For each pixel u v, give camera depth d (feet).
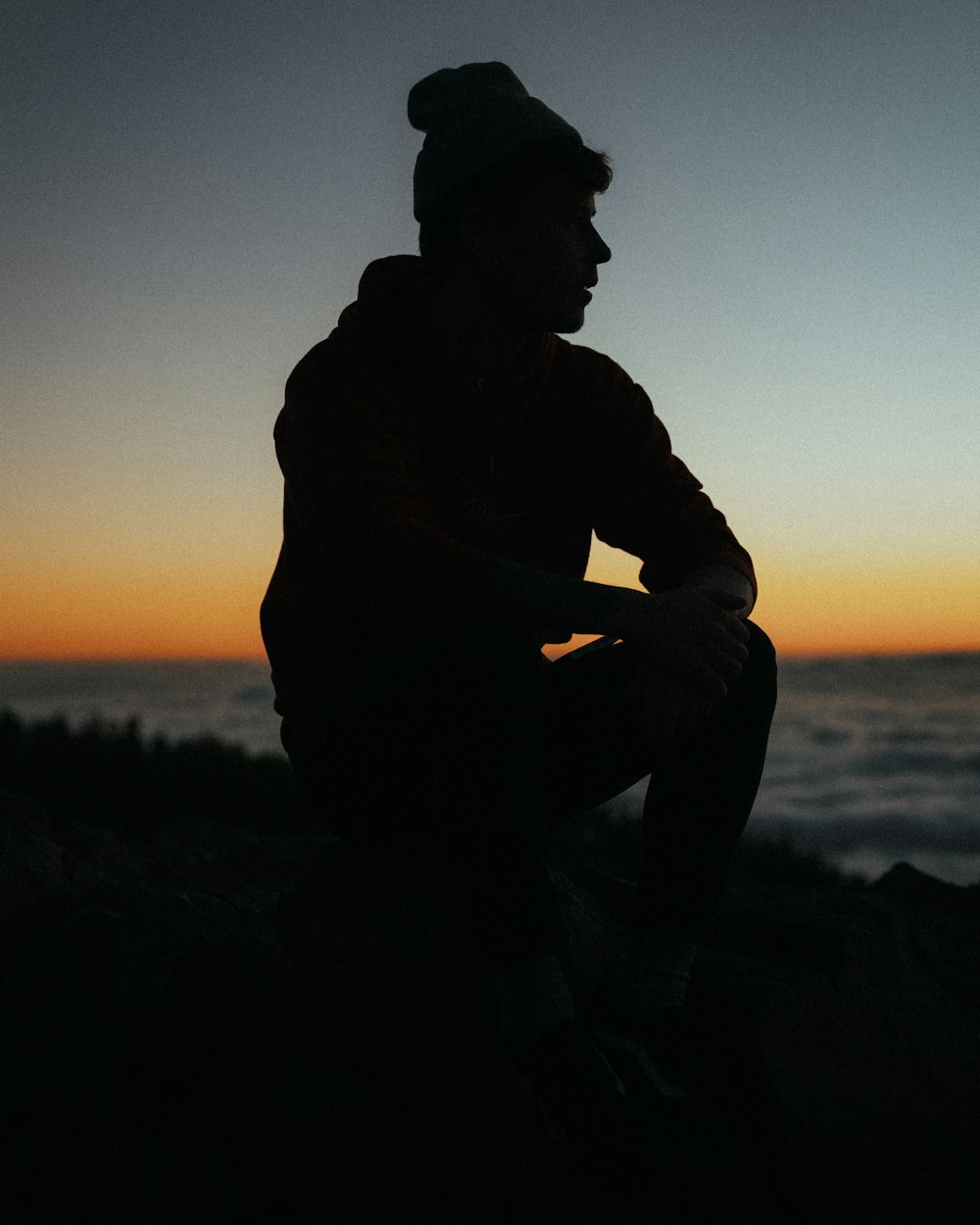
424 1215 5.53
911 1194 6.32
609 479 6.90
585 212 6.01
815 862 45.27
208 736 54.49
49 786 40.93
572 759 5.58
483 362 6.11
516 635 5.06
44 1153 5.57
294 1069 5.86
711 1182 5.23
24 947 6.81
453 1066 5.92
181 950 6.59
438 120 5.95
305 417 5.80
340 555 5.41
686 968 5.30
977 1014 8.27
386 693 5.29
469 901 4.84
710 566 6.34
